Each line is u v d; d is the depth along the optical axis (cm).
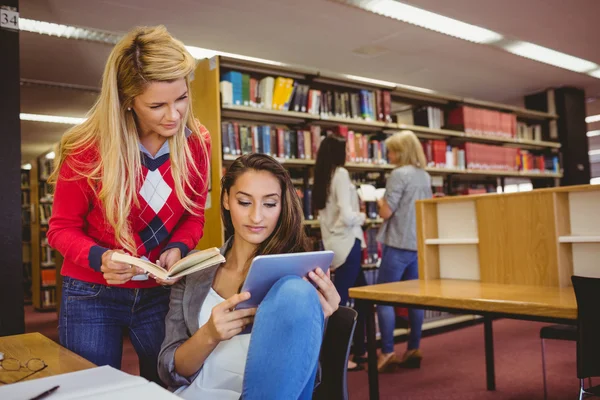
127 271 130
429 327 498
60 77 644
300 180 465
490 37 580
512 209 269
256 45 585
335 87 484
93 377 97
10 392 88
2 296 288
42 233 859
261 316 92
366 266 475
